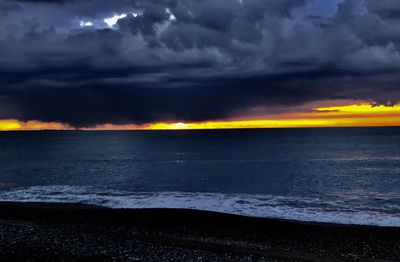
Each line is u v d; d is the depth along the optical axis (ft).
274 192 122.72
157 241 68.44
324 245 67.05
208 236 71.77
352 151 290.97
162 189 129.49
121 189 129.39
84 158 255.91
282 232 73.82
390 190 127.24
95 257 56.39
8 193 120.37
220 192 122.83
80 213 86.99
